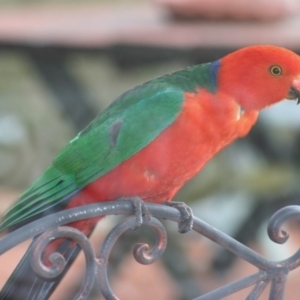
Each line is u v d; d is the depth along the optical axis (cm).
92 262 459
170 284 1176
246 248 503
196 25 1055
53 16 1245
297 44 881
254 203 1211
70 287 1112
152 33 984
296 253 510
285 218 514
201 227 502
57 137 1237
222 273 1201
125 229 487
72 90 1114
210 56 920
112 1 1653
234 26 1045
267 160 1187
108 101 1225
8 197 1234
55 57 1040
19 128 1255
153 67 1056
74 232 452
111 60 1041
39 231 442
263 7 1041
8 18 1202
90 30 1024
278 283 505
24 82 1305
